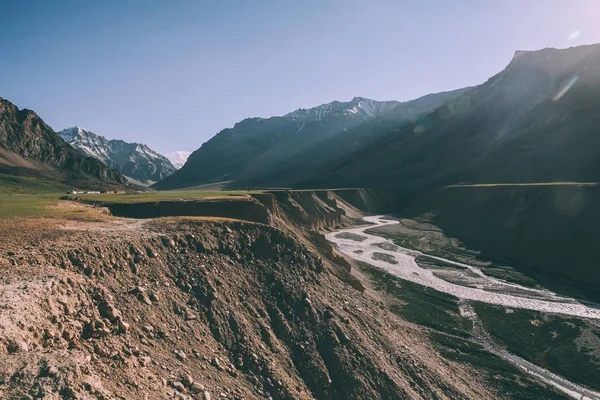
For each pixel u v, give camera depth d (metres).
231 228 43.41
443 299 65.00
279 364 29.80
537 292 69.38
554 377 42.56
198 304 31.59
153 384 21.09
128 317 25.67
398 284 72.19
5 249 25.92
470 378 40.53
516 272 81.75
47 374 15.82
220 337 29.69
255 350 29.61
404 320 54.56
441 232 126.12
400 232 128.38
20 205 48.38
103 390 17.28
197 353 26.64
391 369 33.66
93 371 18.59
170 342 26.16
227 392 24.45
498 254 95.69
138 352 23.05
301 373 30.25
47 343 19.09
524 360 46.06
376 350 35.19
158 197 70.31
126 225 40.19
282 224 68.62
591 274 74.06
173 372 23.45
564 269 79.12
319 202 146.88
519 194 111.56
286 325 34.16
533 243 92.00
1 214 39.88
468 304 63.09
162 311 28.48
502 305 62.75
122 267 30.23
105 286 27.17
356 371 31.41
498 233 105.25
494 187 126.31
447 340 49.97
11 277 21.92
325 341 33.75
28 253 25.84
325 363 31.69
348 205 177.00
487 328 54.25
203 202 62.00
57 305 21.58
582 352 47.97
